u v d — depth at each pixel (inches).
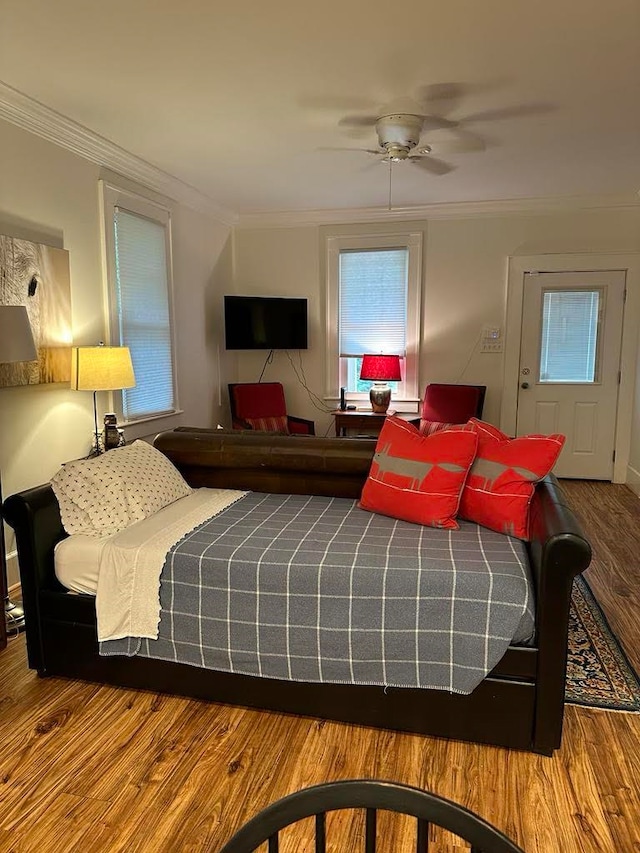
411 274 211.3
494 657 70.4
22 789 67.7
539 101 115.9
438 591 72.1
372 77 105.6
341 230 214.8
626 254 195.2
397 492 92.5
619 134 134.1
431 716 74.6
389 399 207.0
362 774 69.3
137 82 107.2
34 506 85.7
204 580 79.3
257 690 80.4
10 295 113.6
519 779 68.5
